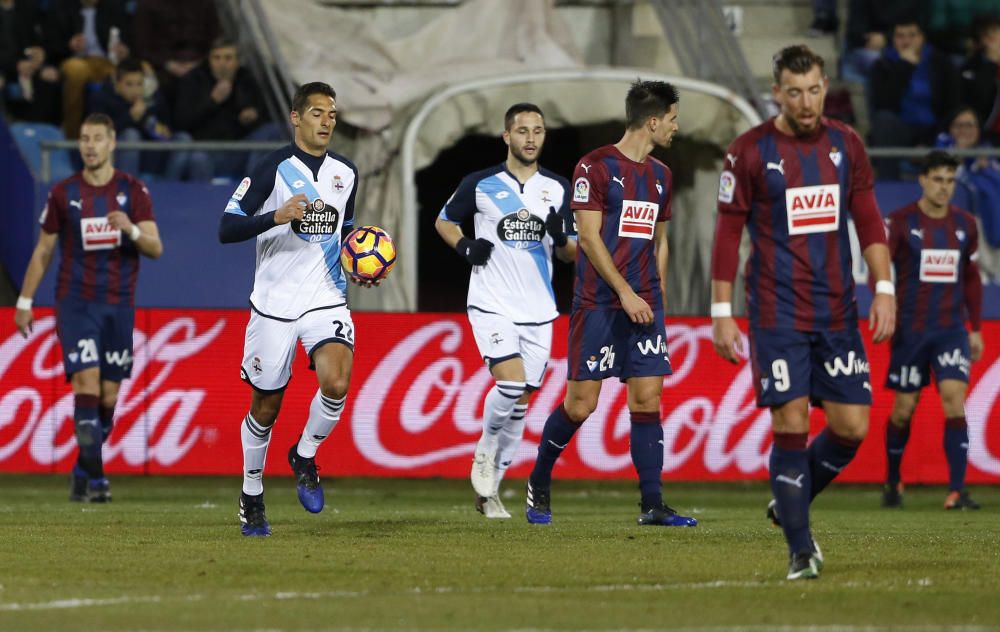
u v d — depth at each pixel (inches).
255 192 874.1
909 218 1384.1
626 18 2095.2
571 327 1032.2
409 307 1734.7
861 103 2096.5
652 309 1024.2
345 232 935.0
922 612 593.0
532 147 1093.1
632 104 1011.3
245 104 1908.2
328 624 555.5
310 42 1941.4
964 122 1921.8
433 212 2244.1
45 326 1519.4
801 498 701.9
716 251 718.5
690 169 1877.5
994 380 1556.3
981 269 1803.6
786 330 705.0
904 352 1386.6
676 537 927.0
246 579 694.5
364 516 1137.4
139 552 820.6
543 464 1057.5
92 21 2018.9
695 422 1534.2
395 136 1775.3
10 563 763.4
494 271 1095.0
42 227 1331.2
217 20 1990.7
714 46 2011.6
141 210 1342.3
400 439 1521.9
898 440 1400.1
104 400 1373.0
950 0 2127.2
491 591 653.3
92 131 1311.5
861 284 1734.7
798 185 705.0
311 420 893.8
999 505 1445.6
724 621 565.9
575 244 1115.3
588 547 855.1
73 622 559.8
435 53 1943.9
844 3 2199.8
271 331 879.7
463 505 1323.8
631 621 565.3
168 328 1530.5
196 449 1523.1
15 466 1510.8
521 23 1977.1
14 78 1988.2
